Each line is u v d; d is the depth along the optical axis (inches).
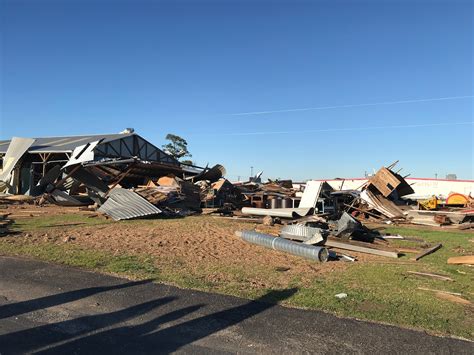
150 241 426.0
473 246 474.9
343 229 443.8
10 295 221.0
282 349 161.5
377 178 879.1
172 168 979.3
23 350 155.0
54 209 746.8
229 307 209.2
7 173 999.0
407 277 295.1
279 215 660.7
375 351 161.3
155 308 205.0
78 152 792.3
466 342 172.4
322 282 271.9
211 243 431.5
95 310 200.2
